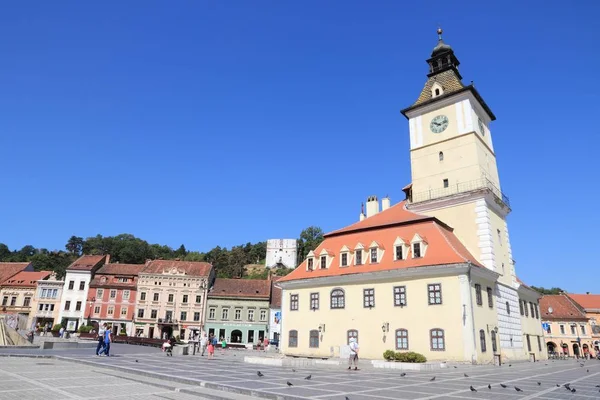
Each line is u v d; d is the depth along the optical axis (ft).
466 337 115.24
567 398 48.21
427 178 164.86
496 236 151.02
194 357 114.01
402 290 131.23
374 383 60.49
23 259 537.24
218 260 625.82
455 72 174.19
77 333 230.68
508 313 146.72
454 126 162.40
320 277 151.12
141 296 281.74
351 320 139.95
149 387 50.31
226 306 279.90
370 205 189.67
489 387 57.16
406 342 125.90
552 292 479.41
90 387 47.93
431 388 55.98
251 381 56.90
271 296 285.23
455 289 120.88
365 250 146.72
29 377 54.03
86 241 640.17
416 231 142.61
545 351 184.55
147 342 172.96
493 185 158.81
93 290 284.00
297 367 92.07
